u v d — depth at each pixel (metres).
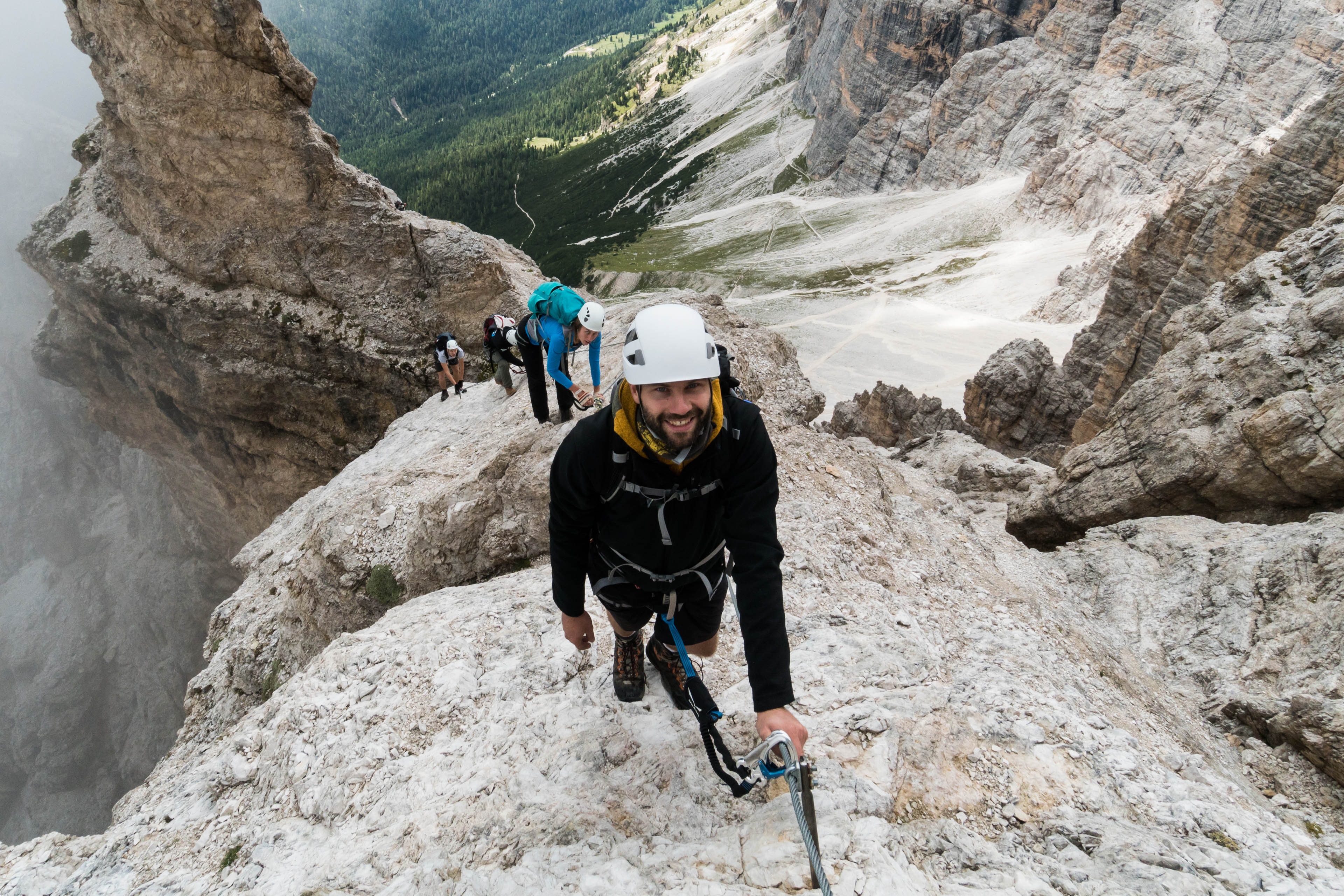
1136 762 3.16
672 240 174.50
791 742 2.15
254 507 32.59
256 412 26.45
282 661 10.35
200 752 5.47
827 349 101.94
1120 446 12.50
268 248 23.47
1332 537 7.50
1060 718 3.39
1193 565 8.55
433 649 4.52
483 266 21.91
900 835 2.74
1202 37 114.69
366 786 3.74
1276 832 3.12
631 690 3.49
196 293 24.58
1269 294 12.41
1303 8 107.38
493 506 7.40
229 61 21.16
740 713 3.55
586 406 8.25
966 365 92.31
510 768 3.52
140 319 26.25
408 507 9.84
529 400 12.48
